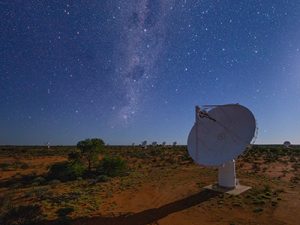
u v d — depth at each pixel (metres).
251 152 55.44
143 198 21.75
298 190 22.00
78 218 17.36
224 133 21.97
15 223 16.52
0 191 27.14
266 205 18.25
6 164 46.06
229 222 15.89
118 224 16.38
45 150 86.06
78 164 35.38
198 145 22.38
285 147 77.62
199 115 22.23
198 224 15.88
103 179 29.81
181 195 21.80
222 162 21.08
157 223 16.31
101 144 37.81
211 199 20.17
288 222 15.51
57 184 29.08
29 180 32.56
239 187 22.47
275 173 30.97
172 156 55.50
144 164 45.03
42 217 17.50
